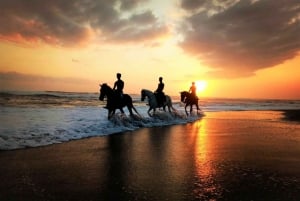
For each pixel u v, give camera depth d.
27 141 11.10
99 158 9.11
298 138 14.40
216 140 13.45
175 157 9.48
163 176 7.17
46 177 6.88
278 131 17.42
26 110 23.86
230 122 23.45
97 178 6.90
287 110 47.72
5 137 11.21
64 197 5.61
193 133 16.05
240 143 12.60
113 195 5.77
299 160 9.22
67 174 7.19
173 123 22.06
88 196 5.69
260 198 5.67
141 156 9.57
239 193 5.96
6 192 5.79
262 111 43.00
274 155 9.97
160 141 12.96
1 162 8.14
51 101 41.94
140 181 6.72
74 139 12.80
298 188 6.32
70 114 21.91
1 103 31.42
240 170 7.86
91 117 20.14
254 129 18.33
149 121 20.89
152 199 5.59
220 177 7.13
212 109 46.34
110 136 14.23
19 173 7.14
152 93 22.33
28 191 5.89
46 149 10.23
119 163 8.48
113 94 18.08
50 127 14.42
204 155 9.88
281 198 5.68
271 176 7.28
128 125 18.25
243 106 61.06
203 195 5.83
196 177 7.11
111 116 18.50
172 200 5.54
